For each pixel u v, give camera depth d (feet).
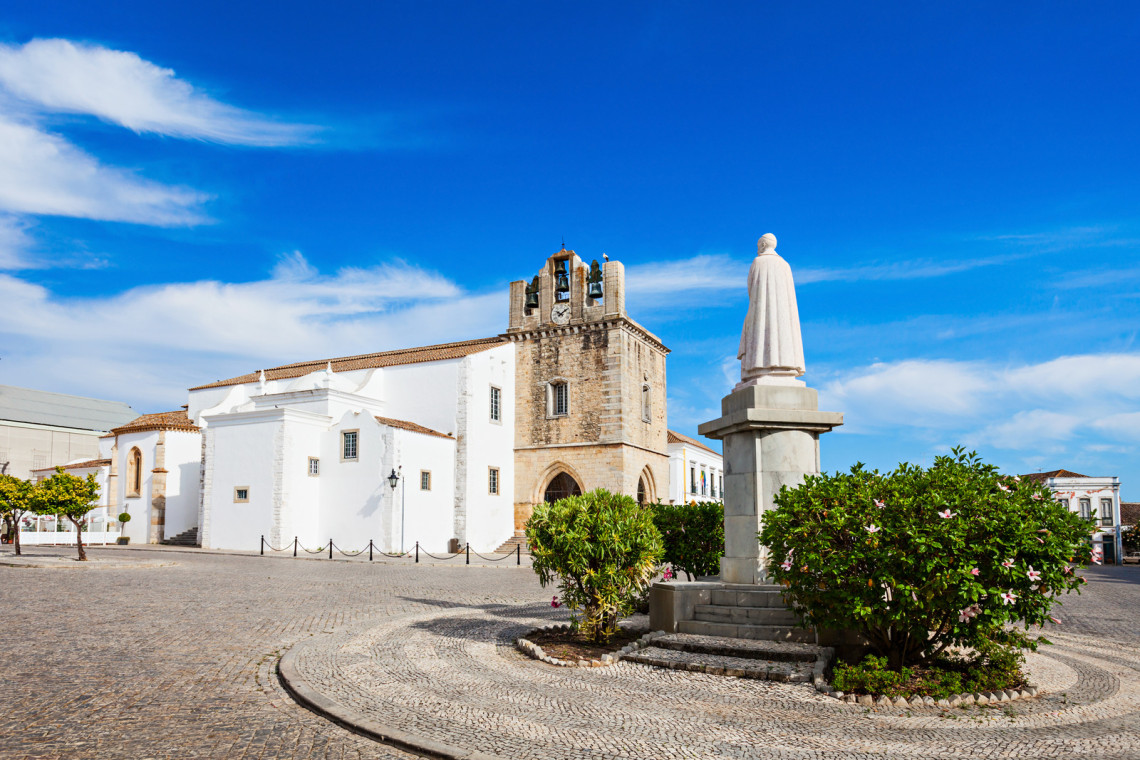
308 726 24.79
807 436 37.96
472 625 44.47
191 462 145.69
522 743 22.36
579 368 133.90
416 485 117.70
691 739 22.70
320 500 121.39
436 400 130.11
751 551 37.68
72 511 91.76
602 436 130.21
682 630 36.73
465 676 31.04
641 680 30.12
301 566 89.04
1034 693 27.63
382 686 29.30
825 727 23.82
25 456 206.39
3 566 86.33
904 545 27.04
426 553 116.37
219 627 43.45
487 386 132.57
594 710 25.85
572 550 36.09
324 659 34.24
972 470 29.68
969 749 21.74
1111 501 187.32
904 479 29.30
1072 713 25.44
